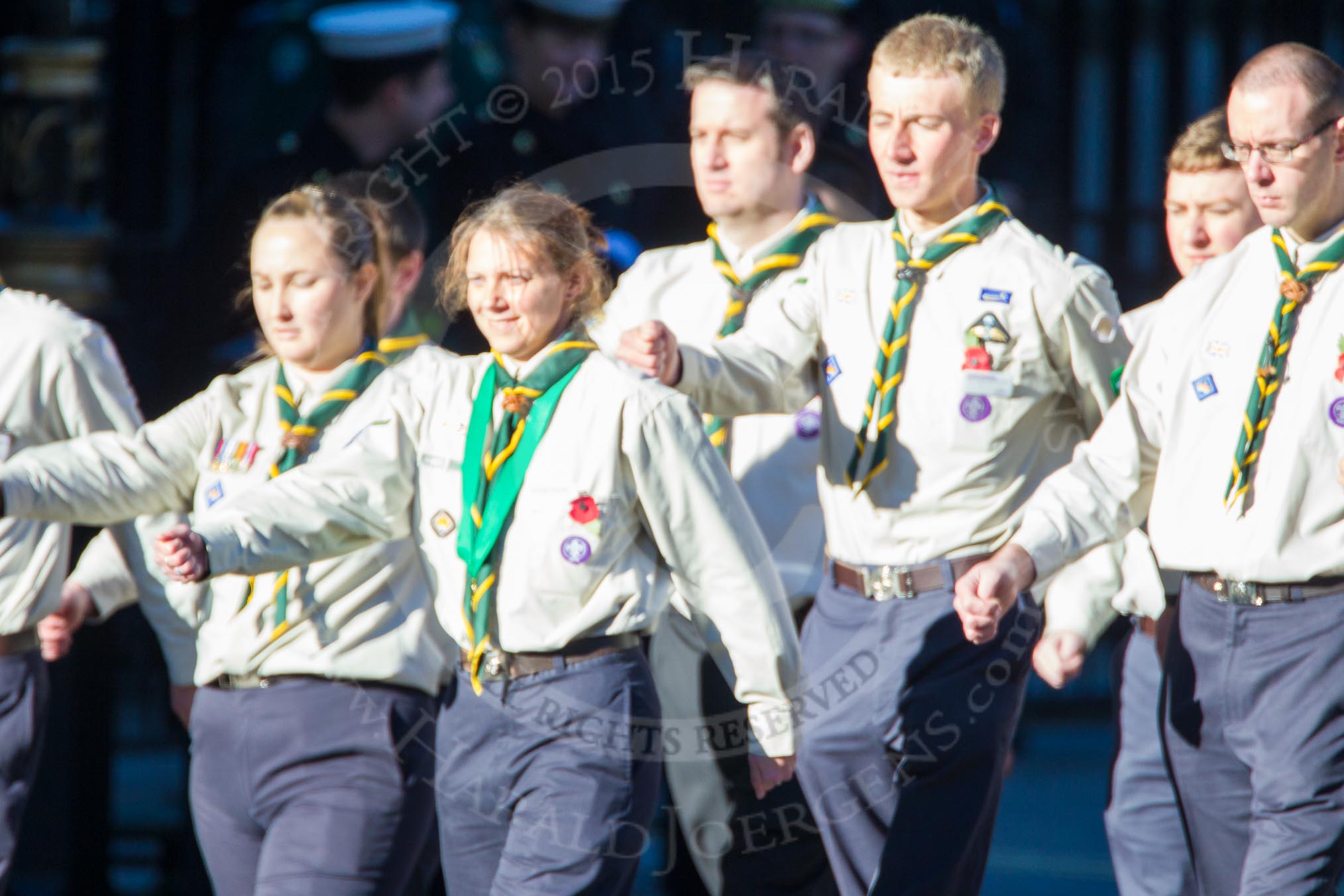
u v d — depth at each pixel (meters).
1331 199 14.10
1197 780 14.85
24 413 16.61
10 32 24.02
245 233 21.66
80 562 17.55
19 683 16.84
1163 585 16.61
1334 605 13.99
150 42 25.61
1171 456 14.61
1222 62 29.56
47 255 22.31
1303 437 13.98
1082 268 15.32
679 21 27.42
